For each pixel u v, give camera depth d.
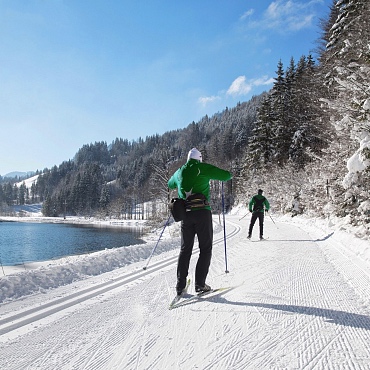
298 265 6.21
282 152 35.75
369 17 12.35
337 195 12.91
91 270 6.76
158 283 5.29
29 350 2.84
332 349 2.62
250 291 4.41
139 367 2.44
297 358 2.47
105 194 114.44
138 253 8.85
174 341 2.89
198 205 4.14
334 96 13.80
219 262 6.91
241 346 2.72
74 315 3.79
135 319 3.55
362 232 8.68
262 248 8.88
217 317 3.44
